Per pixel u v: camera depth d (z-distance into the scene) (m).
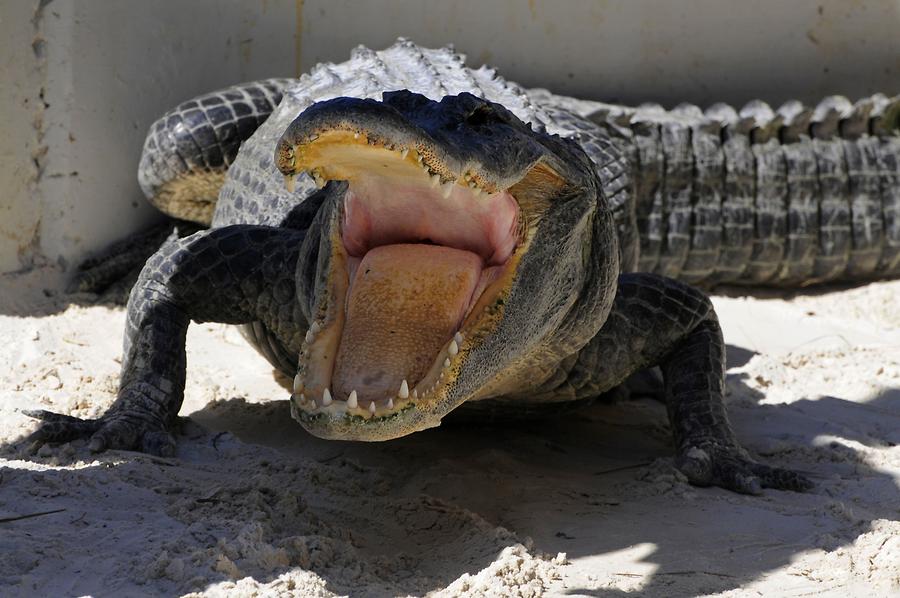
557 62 15.03
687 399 8.67
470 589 5.79
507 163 6.10
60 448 7.58
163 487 6.97
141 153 12.52
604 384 8.73
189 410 9.09
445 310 6.50
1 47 10.95
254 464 7.63
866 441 8.97
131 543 5.95
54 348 10.01
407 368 6.17
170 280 8.67
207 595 5.39
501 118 6.30
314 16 13.90
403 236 6.93
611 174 11.95
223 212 11.22
